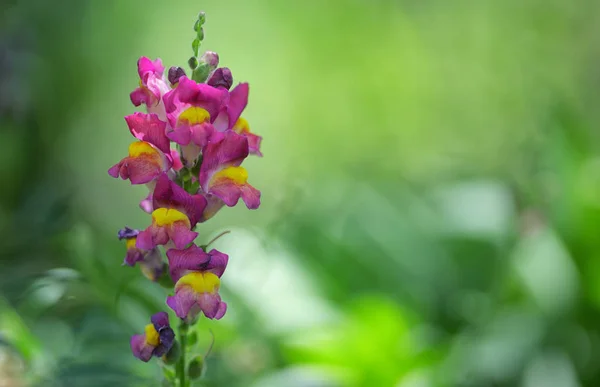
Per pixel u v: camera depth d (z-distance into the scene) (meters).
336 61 3.89
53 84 2.71
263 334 1.46
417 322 1.77
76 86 2.84
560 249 1.71
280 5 3.87
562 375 1.56
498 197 2.09
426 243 1.98
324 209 2.05
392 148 3.77
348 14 3.87
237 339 1.42
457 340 1.71
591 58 3.53
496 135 3.58
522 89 3.60
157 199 0.97
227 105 0.98
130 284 1.19
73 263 1.23
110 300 1.20
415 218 2.06
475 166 3.29
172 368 1.00
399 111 3.84
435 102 3.76
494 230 1.97
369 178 2.65
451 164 3.24
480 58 3.71
